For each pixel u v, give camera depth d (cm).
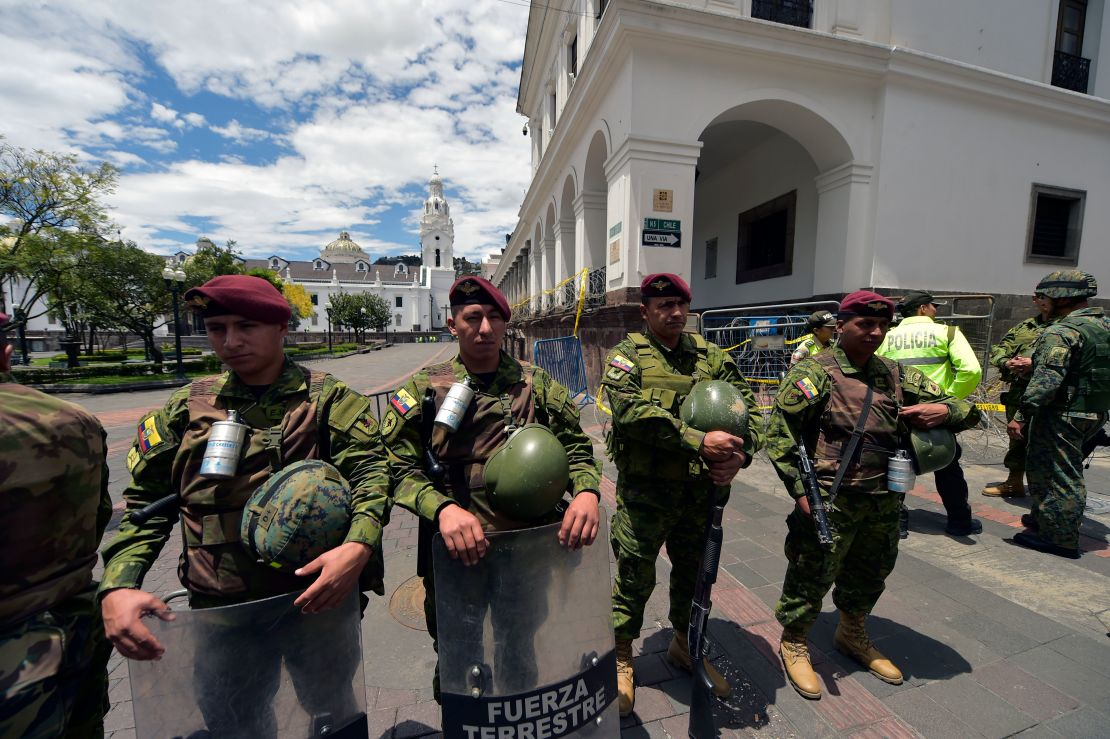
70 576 123
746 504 442
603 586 157
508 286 3269
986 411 636
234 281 137
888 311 205
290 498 126
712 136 1105
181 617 122
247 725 127
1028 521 379
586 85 952
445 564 141
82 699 138
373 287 7669
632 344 214
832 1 898
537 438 147
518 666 143
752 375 698
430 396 164
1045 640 248
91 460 127
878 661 225
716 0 856
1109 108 997
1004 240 971
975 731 193
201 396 145
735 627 264
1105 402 318
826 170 941
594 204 1087
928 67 872
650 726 199
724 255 1320
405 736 196
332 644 136
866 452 207
